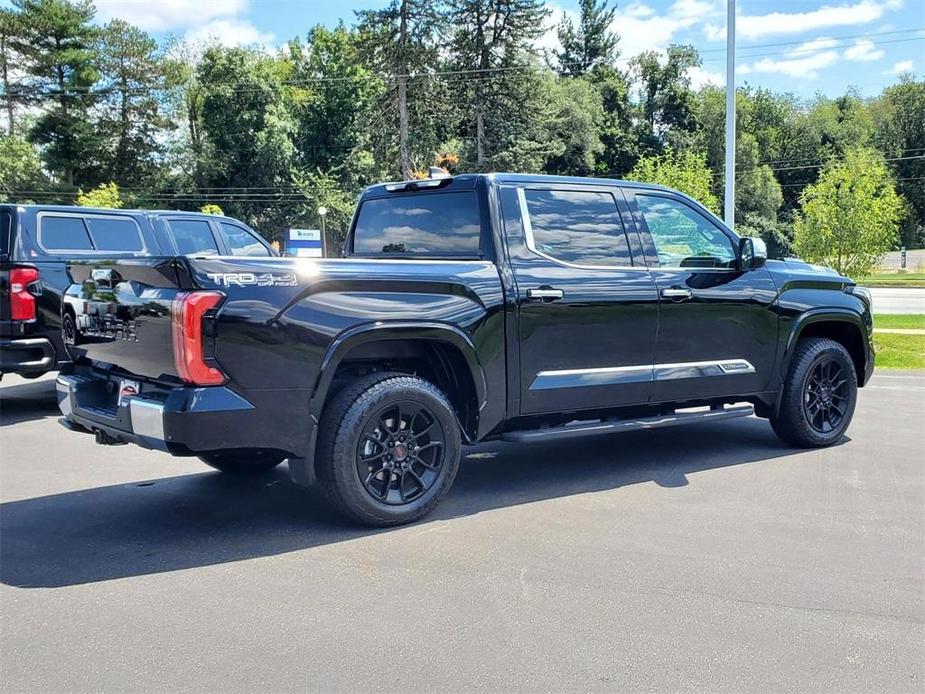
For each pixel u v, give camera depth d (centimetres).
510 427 509
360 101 6162
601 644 313
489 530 450
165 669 295
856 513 480
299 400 418
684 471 582
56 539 441
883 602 353
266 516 480
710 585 371
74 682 286
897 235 1738
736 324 591
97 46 5975
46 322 803
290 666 297
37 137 5862
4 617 340
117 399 462
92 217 863
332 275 427
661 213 575
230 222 1021
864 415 800
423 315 452
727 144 1539
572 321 511
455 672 291
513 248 499
